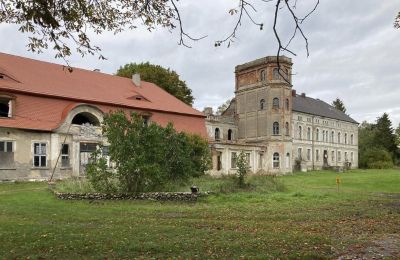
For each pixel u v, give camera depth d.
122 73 62.47
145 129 26.11
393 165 90.38
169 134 29.06
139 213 19.09
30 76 39.06
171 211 20.02
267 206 22.33
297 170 72.25
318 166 80.06
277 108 65.12
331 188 37.88
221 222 16.27
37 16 8.64
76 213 18.33
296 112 75.31
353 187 39.56
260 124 67.00
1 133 33.59
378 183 43.12
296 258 10.30
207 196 26.08
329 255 10.78
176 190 26.98
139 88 50.16
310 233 13.98
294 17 7.14
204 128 51.16
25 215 17.42
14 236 12.55
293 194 28.34
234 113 75.19
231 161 56.41
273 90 65.38
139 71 61.75
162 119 46.34
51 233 13.07
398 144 102.38
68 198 23.70
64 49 9.80
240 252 10.80
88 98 40.28
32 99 36.44
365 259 10.46
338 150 87.69
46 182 33.38
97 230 13.78
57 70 43.56
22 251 10.76
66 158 37.19
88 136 38.56
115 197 24.48
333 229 15.10
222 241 12.11
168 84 63.34
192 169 30.47
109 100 42.06
